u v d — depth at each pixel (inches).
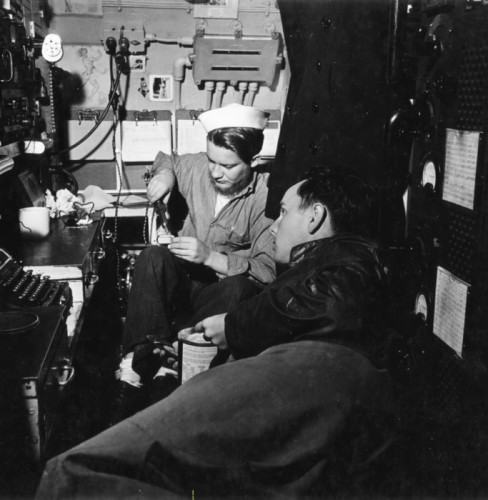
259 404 41.6
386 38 59.2
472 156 50.9
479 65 49.5
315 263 49.9
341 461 43.9
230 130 82.9
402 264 64.0
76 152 126.4
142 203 119.7
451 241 55.4
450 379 55.8
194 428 40.1
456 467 54.4
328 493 42.7
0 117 71.8
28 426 42.8
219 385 42.8
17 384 41.8
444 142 55.6
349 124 66.4
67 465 37.9
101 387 85.1
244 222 91.0
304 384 42.8
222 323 54.3
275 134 130.0
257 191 91.0
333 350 45.3
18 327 49.9
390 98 59.4
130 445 39.0
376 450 45.4
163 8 125.3
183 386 45.7
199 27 126.3
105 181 129.6
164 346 77.0
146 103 129.8
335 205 52.8
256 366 44.1
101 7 123.3
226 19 127.2
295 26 79.4
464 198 52.4
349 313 45.7
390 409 46.2
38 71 101.9
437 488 55.5
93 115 125.6
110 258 114.2
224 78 127.0
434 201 57.9
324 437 42.1
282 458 41.4
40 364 43.9
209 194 92.7
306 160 76.9
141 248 128.3
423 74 58.3
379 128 61.1
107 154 127.9
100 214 102.9
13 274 61.6
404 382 61.8
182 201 100.1
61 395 56.2
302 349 45.3
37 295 59.4
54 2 121.6
